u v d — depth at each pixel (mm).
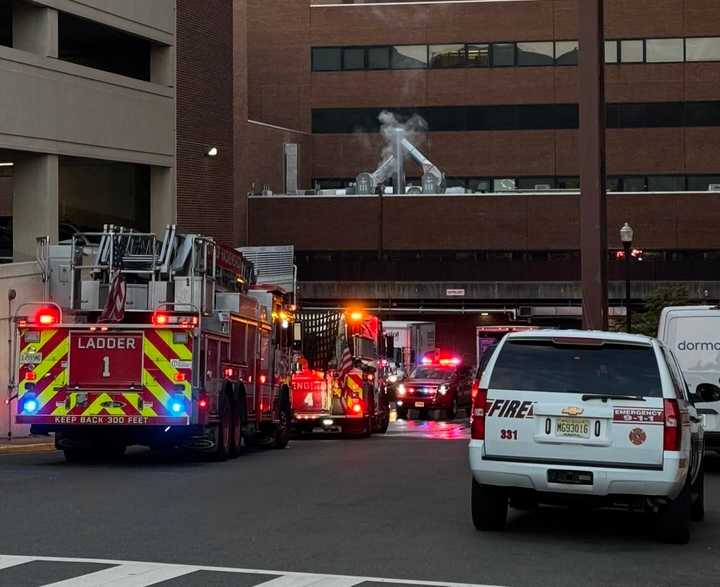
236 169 75938
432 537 13508
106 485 18734
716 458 26891
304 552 12227
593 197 28922
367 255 77188
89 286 23688
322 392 35062
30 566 11125
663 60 80188
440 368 51938
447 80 82188
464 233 76875
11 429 28953
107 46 44125
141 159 42031
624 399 13117
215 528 13859
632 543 13570
